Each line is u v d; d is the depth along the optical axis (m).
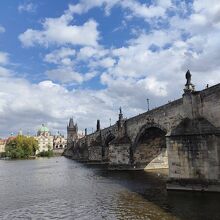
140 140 76.62
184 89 46.22
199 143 41.59
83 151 164.50
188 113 45.28
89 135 146.25
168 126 58.69
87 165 114.94
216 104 42.34
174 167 43.44
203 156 41.19
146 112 69.25
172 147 43.69
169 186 43.72
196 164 41.62
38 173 85.88
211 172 40.47
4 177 76.44
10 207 38.16
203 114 43.97
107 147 120.19
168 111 58.47
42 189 52.53
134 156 80.06
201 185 41.00
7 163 150.38
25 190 52.09
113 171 79.81
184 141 42.69
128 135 82.44
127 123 82.56
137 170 79.19
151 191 44.84
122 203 37.47
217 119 42.22
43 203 39.94
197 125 43.06
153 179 59.00
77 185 55.94
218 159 40.16
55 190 50.78
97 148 123.25
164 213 31.66
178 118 54.78
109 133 109.50
